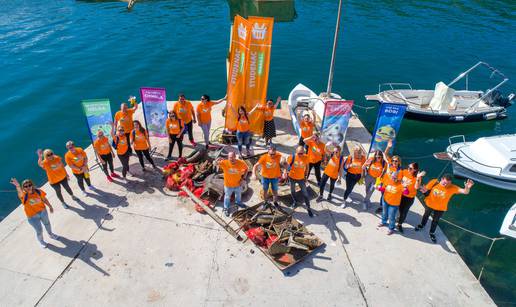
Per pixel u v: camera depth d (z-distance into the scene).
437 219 8.14
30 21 28.14
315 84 19.64
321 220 8.75
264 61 10.88
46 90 17.89
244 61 10.80
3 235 8.07
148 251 7.73
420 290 7.13
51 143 14.05
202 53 22.58
